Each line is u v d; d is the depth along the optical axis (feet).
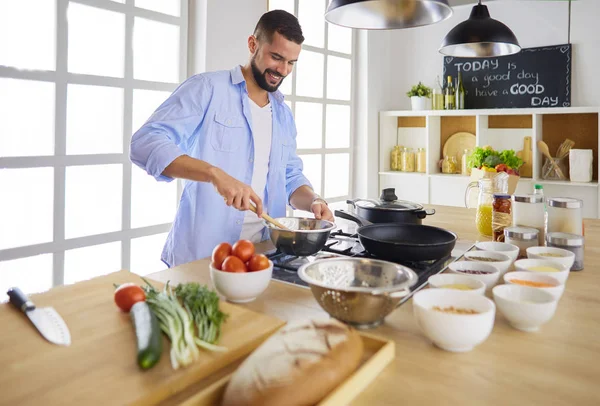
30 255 7.02
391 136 14.67
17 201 6.89
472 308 3.02
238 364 2.73
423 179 13.99
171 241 6.14
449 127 14.07
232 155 6.06
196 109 5.72
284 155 6.66
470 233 6.23
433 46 14.14
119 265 8.21
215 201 5.84
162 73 8.61
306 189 6.59
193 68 9.02
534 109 11.96
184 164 4.83
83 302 3.42
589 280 4.34
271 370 2.16
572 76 12.21
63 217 7.36
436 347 2.95
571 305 3.71
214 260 3.83
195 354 2.61
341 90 13.42
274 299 3.74
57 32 7.05
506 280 3.63
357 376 2.36
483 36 7.64
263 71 5.93
